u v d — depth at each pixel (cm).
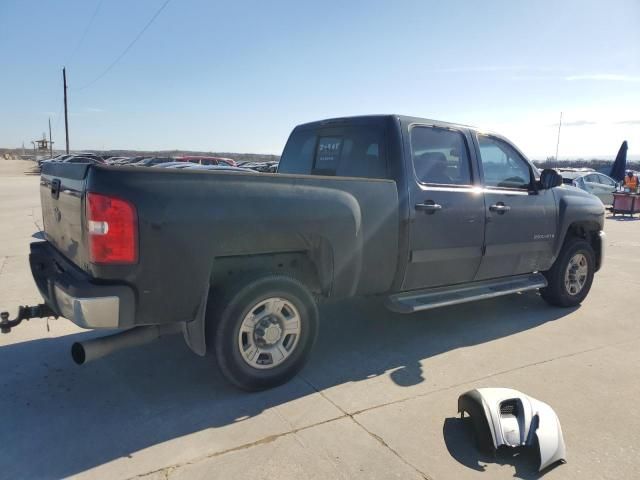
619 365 424
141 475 268
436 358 433
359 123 462
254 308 348
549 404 354
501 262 507
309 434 309
